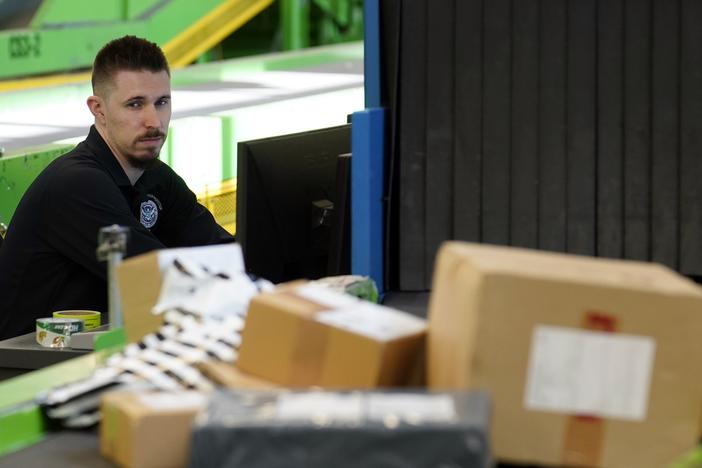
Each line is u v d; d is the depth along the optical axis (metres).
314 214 5.94
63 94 12.32
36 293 6.40
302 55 16.47
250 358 3.58
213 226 7.04
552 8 4.59
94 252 6.23
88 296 6.42
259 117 11.31
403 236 4.82
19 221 6.41
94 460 3.43
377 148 4.78
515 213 4.71
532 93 4.64
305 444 2.61
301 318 3.42
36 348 5.34
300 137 5.89
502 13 4.63
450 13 4.68
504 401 3.01
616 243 4.62
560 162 4.64
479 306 2.98
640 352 3.01
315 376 3.39
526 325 2.99
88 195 6.25
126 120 6.39
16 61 11.88
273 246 5.75
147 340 3.93
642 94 4.54
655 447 3.04
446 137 4.74
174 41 14.12
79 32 12.54
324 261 6.08
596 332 3.00
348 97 13.37
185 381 3.64
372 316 3.48
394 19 4.73
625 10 4.52
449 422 2.60
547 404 3.01
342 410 2.71
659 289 3.01
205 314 3.97
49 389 3.84
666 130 4.53
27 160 8.12
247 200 5.63
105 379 3.73
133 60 6.38
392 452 2.59
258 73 15.37
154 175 6.74
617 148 4.59
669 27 4.48
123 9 13.14
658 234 4.58
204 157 10.24
